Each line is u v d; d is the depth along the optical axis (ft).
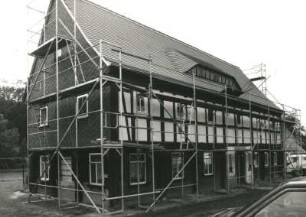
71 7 61.52
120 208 49.60
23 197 63.21
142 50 65.21
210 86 71.92
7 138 147.84
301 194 11.72
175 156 61.57
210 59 96.17
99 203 51.85
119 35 64.64
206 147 68.69
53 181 62.95
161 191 55.42
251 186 77.30
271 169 95.45
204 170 68.08
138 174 53.83
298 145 112.47
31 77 72.18
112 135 50.65
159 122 58.39
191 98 66.03
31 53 64.23
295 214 11.74
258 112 91.50
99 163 52.75
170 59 71.51
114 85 51.55
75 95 57.00
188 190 63.77
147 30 77.71
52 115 63.98
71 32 59.62
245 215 12.48
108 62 50.19
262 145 92.02
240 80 99.96
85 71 55.72
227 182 68.95
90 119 54.08
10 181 96.43
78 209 50.60
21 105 183.32
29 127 70.79
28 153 65.92
